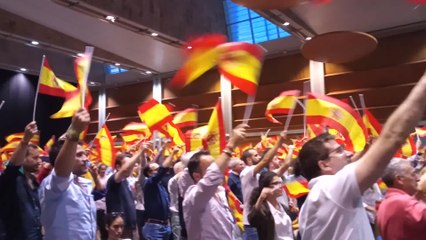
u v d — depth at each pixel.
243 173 4.31
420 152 6.51
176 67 16.02
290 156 4.46
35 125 2.91
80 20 10.85
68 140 2.43
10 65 15.08
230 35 14.57
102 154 5.82
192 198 2.77
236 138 2.62
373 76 12.98
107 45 13.04
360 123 3.69
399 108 1.18
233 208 4.62
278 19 10.44
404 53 12.51
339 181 1.39
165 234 5.01
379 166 1.25
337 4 10.13
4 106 16.86
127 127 7.68
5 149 7.25
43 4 9.99
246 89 2.38
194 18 12.44
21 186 2.97
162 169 5.12
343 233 1.39
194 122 6.23
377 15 11.15
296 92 4.54
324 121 3.74
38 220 3.07
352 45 2.18
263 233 3.11
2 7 10.53
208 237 2.84
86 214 2.79
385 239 2.15
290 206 5.09
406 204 2.07
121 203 4.20
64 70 16.73
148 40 12.33
